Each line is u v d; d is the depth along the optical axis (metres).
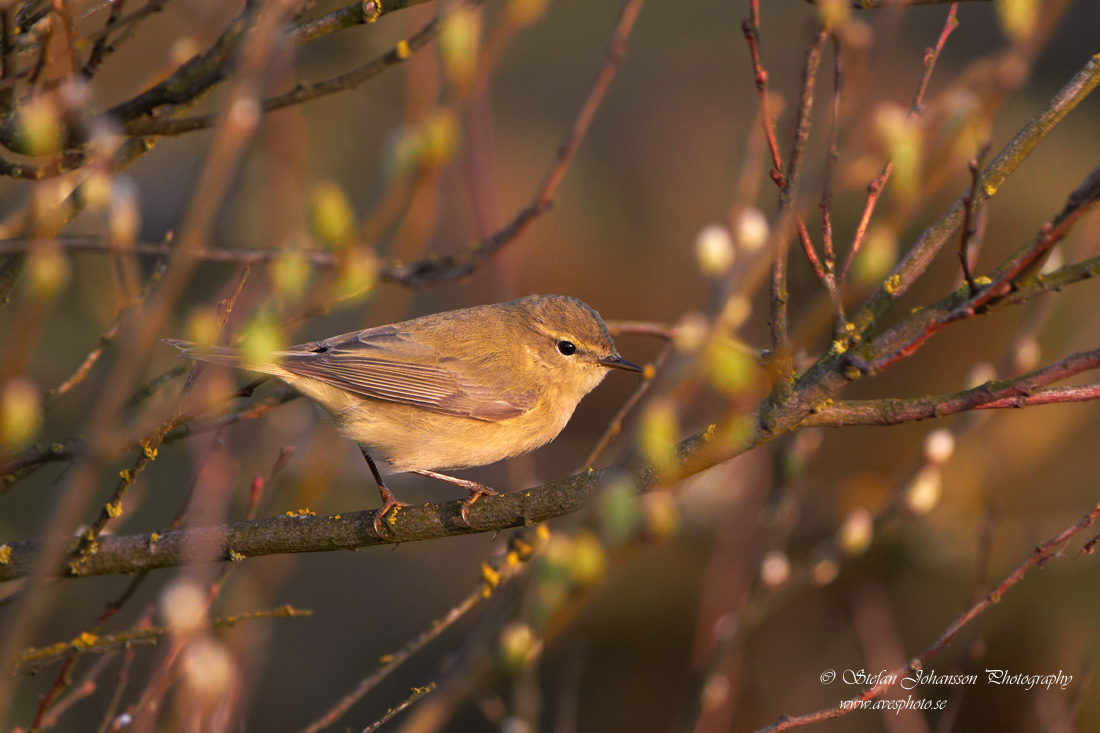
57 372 11.52
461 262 7.12
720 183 17.03
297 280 5.25
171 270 4.28
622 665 13.70
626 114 17.78
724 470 10.93
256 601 7.94
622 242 16.75
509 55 17.81
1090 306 14.25
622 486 5.20
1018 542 12.96
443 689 7.96
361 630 14.48
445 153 5.54
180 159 14.26
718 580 9.96
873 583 12.86
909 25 15.45
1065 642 12.03
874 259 4.95
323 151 13.38
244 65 4.38
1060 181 14.66
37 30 6.55
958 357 14.84
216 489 7.15
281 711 13.38
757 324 11.66
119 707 11.29
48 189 5.84
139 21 6.17
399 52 5.78
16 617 4.27
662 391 6.29
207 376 6.91
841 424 5.88
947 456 8.50
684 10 18.89
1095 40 14.98
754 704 12.63
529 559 7.85
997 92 6.41
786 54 17.69
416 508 7.02
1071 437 13.88
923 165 6.30
